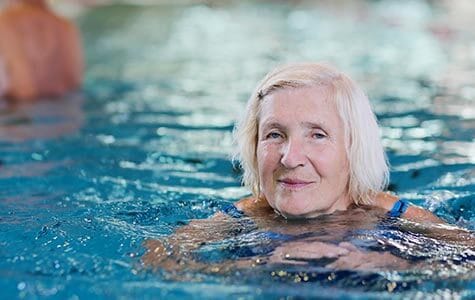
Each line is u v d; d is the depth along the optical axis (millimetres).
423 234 2717
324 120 2676
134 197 3584
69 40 7027
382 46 9266
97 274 2385
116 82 7309
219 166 4258
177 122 5457
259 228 2762
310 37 10188
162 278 2326
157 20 12695
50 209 3277
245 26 11633
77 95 6648
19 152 4566
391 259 2441
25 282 2312
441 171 4027
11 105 6203
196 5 14719
